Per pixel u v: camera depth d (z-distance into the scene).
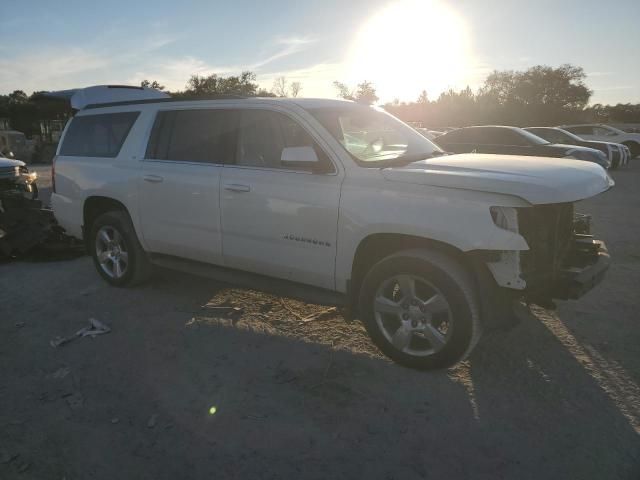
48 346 4.06
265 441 2.85
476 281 3.32
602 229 8.18
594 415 3.04
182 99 4.83
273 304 4.86
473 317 3.25
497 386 3.37
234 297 5.07
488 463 2.64
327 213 3.69
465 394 3.28
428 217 3.27
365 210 3.51
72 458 2.73
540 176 3.27
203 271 4.66
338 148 3.77
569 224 3.73
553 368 3.59
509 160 3.90
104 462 2.70
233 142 4.34
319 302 3.91
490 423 2.97
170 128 4.82
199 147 4.57
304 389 3.36
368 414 3.08
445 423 2.98
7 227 6.58
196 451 2.77
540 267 3.29
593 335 4.11
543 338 4.06
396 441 2.83
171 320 4.53
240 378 3.52
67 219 5.75
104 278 5.51
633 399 3.20
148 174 4.82
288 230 3.92
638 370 3.55
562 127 26.62
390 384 3.41
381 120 4.55
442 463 2.65
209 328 4.34
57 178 5.80
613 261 6.21
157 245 4.94
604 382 3.40
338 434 2.90
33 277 5.85
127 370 3.66
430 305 3.38
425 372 3.55
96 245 5.50
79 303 4.99
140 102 5.19
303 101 4.21
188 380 3.50
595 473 2.56
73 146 5.71
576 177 3.38
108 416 3.10
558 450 2.73
